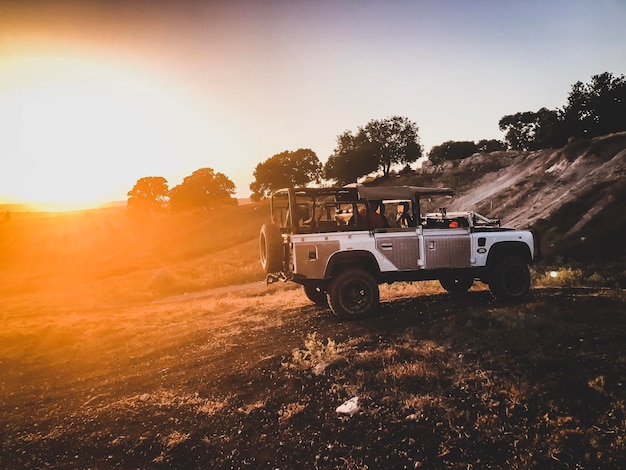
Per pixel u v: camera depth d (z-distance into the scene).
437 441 4.00
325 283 8.40
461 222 9.02
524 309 7.52
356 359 5.91
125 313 16.05
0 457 4.79
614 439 3.60
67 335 10.42
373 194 8.16
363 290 8.20
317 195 8.46
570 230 22.36
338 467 3.90
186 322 10.94
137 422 5.18
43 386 7.02
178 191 109.25
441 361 5.52
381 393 4.94
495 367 5.17
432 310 8.23
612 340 5.49
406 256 8.38
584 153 30.70
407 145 67.56
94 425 5.25
